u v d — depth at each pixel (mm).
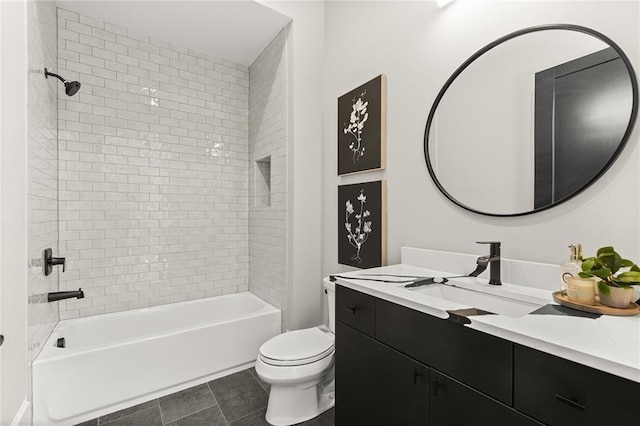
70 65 2219
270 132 2650
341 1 2289
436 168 1549
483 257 1175
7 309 1109
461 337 867
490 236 1334
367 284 1259
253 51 2795
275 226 2574
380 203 1871
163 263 2609
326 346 1707
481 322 809
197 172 2783
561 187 1107
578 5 1077
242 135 3041
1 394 1062
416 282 1289
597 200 1031
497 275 1189
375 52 1962
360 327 1260
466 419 853
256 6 2168
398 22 1798
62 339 1896
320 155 2482
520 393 731
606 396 588
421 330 989
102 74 2346
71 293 1744
